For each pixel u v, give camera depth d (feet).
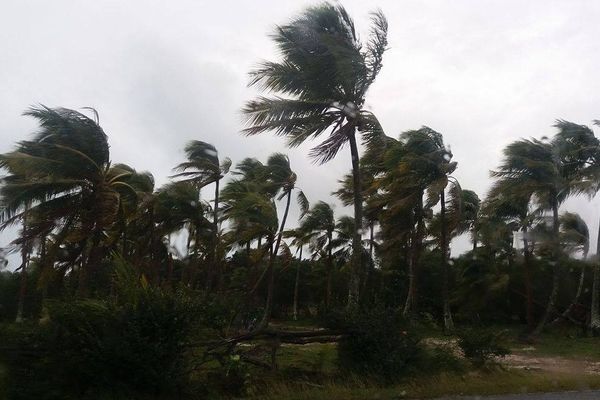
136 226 112.47
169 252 122.11
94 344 30.37
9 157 61.26
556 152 92.73
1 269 80.79
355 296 46.32
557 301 107.45
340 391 33.24
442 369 39.01
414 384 35.32
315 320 40.06
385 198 106.01
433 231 113.60
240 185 108.47
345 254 152.05
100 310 31.65
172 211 103.86
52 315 31.32
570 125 95.50
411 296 102.73
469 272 120.67
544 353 65.10
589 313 103.45
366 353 37.22
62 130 64.08
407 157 88.84
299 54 46.03
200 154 109.81
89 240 72.79
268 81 46.37
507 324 118.21
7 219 64.69
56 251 67.72
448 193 95.61
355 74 45.29
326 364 38.27
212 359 35.81
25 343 31.04
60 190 65.26
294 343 38.47
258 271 130.21
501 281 113.19
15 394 29.55
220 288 112.98
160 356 30.83
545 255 107.86
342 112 47.62
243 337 37.06
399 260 128.77
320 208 142.51
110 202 67.10
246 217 94.32
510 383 36.60
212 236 111.34
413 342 38.58
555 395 34.45
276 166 105.29
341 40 45.65
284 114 46.52
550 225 95.71
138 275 37.24
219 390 33.71
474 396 33.88
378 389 34.27
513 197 95.25
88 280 66.74
